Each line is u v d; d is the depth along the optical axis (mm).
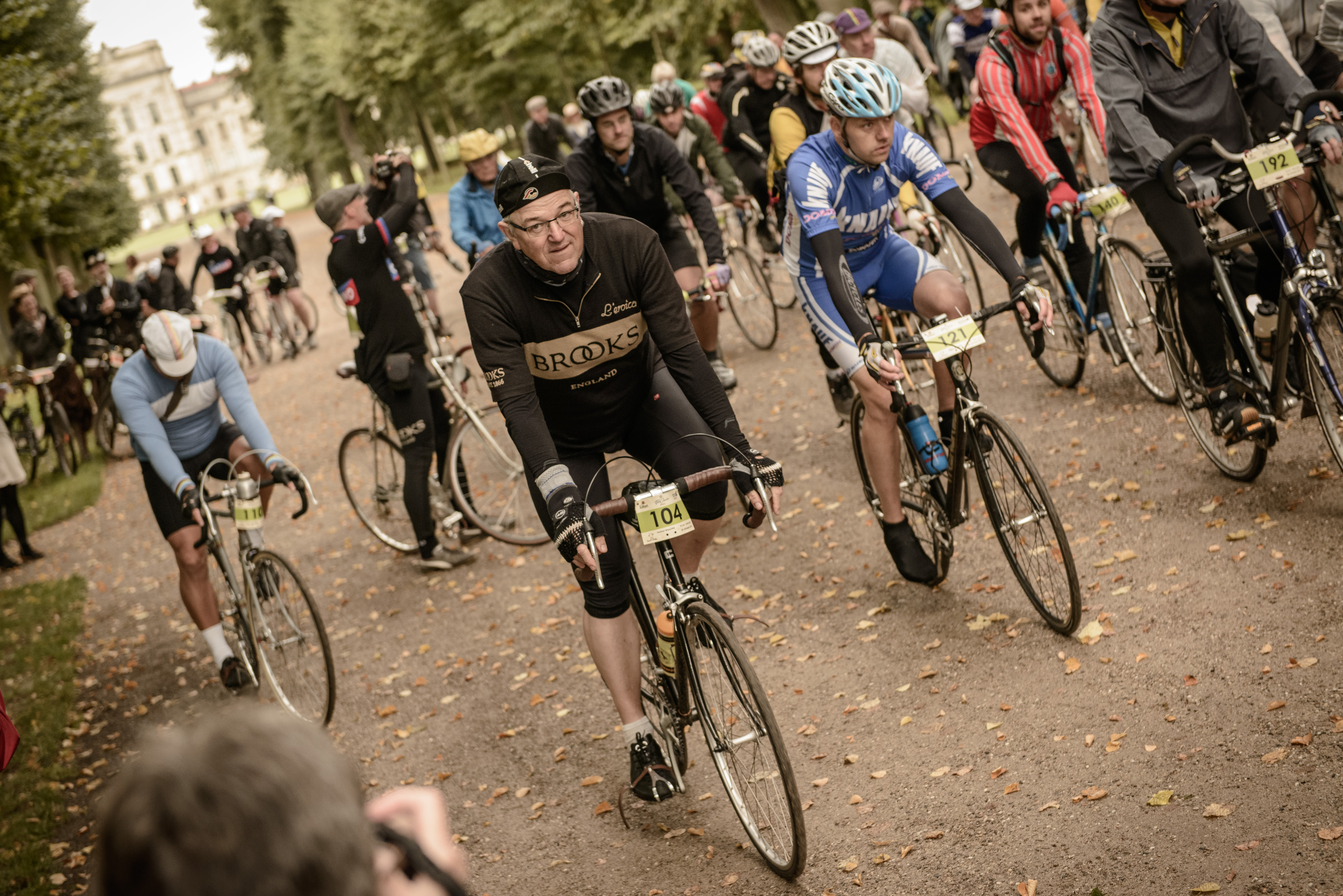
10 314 12617
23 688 6387
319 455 10242
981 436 3891
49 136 21484
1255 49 4297
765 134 9102
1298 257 3891
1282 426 4773
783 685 4098
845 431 6586
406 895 933
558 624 5289
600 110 5812
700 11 23500
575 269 3061
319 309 19672
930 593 4441
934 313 4180
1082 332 5754
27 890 4117
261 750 792
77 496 11266
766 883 3037
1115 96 4277
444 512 6520
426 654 5391
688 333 3170
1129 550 4223
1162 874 2596
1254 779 2820
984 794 3117
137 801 766
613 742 4105
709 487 3270
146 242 87875
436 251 8812
